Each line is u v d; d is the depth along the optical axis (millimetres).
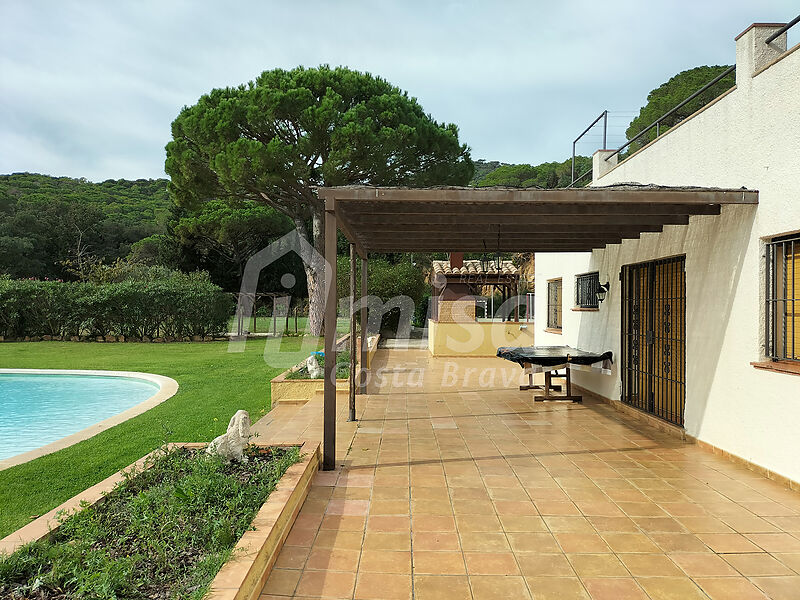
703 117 5887
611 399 8383
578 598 2824
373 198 4984
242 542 2920
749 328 5098
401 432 6688
